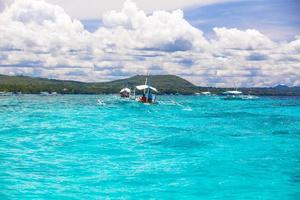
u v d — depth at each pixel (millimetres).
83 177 17219
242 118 54500
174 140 29422
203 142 28438
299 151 24531
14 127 37750
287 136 32531
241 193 15016
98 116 54906
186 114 62406
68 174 17766
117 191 15078
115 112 64688
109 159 21578
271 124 44406
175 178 17141
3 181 16297
